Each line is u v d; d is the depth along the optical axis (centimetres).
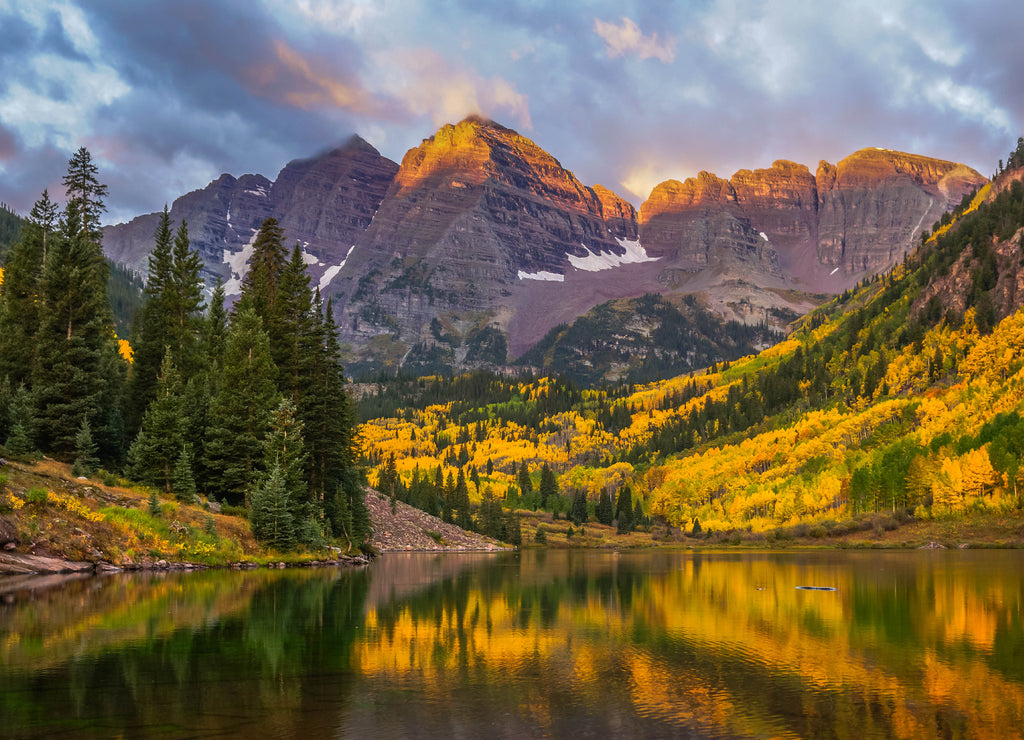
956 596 5453
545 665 2872
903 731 2053
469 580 6812
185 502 7212
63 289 7719
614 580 7100
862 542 16100
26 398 7038
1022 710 2266
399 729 1995
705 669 2833
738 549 17562
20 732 1898
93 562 5500
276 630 3434
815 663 2961
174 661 2722
